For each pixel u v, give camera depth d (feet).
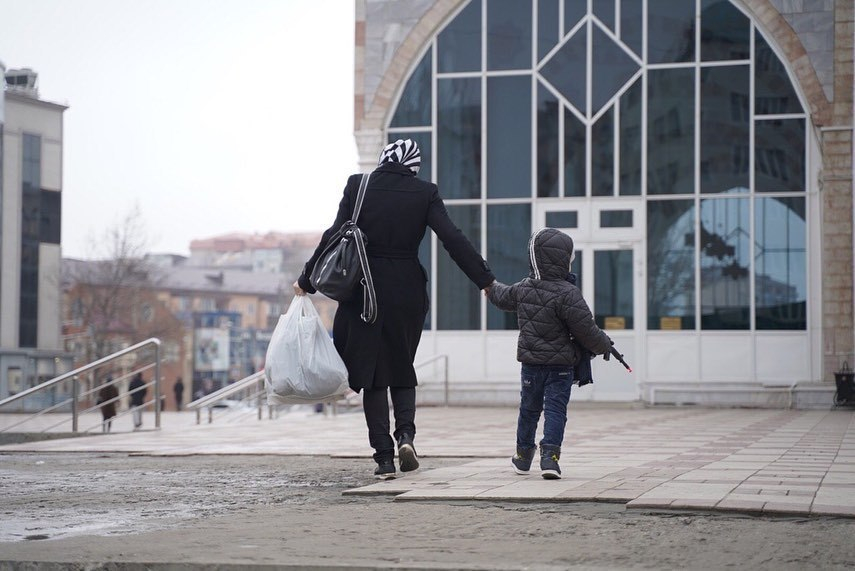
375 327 30.35
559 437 29.55
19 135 271.49
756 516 22.68
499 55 89.30
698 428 56.44
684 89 86.84
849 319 82.79
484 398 87.66
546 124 88.48
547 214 88.17
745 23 86.07
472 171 89.30
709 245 85.71
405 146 31.12
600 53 88.07
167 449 45.91
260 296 596.70
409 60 90.17
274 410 81.30
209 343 539.29
